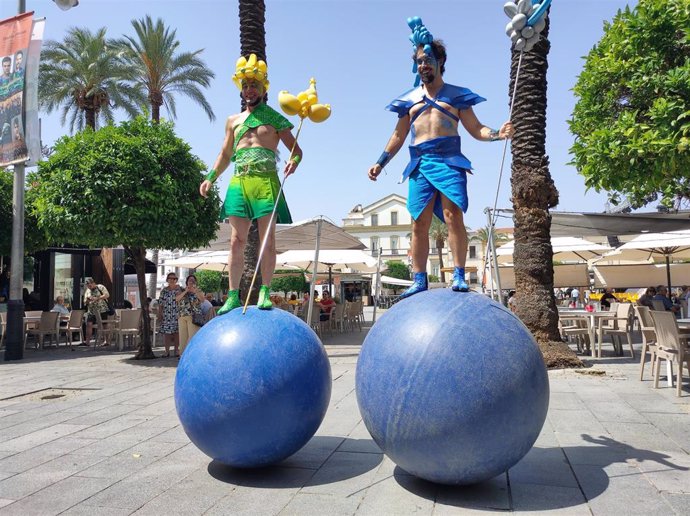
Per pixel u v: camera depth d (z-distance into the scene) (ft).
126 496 11.76
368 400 11.31
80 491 12.10
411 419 10.64
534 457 13.78
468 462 10.69
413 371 10.66
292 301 71.67
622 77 22.11
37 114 37.22
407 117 14.16
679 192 28.84
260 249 14.16
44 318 46.29
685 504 10.62
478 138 13.34
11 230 45.06
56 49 73.05
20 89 37.32
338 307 57.36
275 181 15.47
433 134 13.34
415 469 11.21
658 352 22.90
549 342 28.30
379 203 223.71
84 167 32.78
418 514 10.46
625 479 12.05
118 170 33.09
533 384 10.84
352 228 220.23
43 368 33.99
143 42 75.66
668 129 19.31
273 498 11.49
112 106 79.05
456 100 13.32
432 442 10.60
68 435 17.13
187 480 12.73
